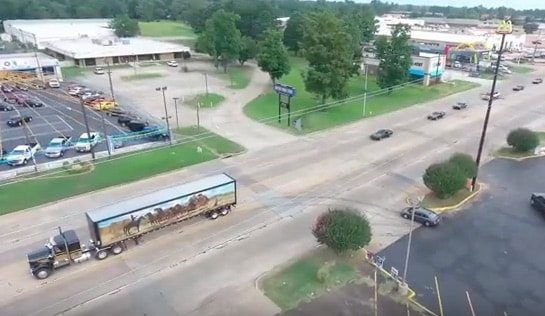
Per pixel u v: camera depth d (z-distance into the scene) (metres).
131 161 47.47
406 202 37.62
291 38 124.31
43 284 27.28
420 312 24.47
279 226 33.88
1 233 32.97
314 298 25.62
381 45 79.25
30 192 39.78
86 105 71.44
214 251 30.62
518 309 24.89
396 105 72.25
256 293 26.12
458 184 36.78
